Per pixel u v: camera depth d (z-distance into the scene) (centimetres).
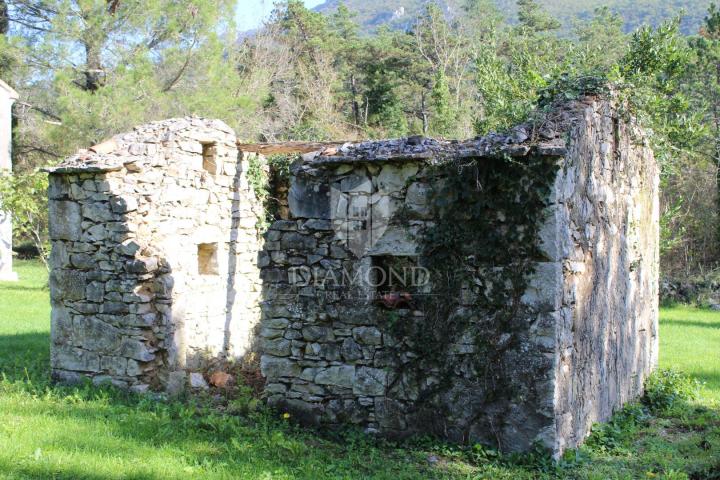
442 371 655
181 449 608
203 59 2031
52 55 1908
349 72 3538
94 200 855
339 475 574
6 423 645
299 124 2422
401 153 659
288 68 2989
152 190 882
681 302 2088
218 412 745
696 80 2398
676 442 723
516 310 625
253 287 1066
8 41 1905
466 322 645
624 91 819
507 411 630
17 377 867
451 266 650
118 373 847
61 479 514
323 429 700
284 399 720
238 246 1038
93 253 862
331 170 698
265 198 1101
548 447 615
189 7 2023
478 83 1439
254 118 2345
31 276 2261
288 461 602
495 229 632
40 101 2452
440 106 2456
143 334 841
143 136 916
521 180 619
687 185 2334
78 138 1866
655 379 946
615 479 589
